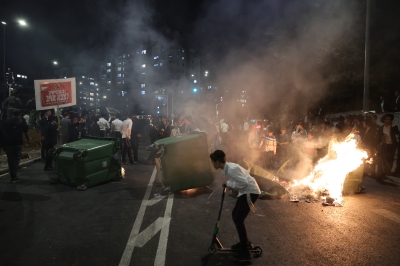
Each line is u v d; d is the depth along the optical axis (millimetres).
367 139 8945
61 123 11133
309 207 6078
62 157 7484
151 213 5652
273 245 4266
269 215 5570
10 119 7875
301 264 3715
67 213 5609
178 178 6992
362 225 5074
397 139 9047
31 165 10672
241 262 3748
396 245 4289
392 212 5773
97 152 7609
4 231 4730
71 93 10727
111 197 6742
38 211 5715
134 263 3723
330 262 3773
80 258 3855
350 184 7035
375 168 9781
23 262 3750
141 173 9523
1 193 6953
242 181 3961
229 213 5688
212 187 7734
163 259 3830
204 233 4699
